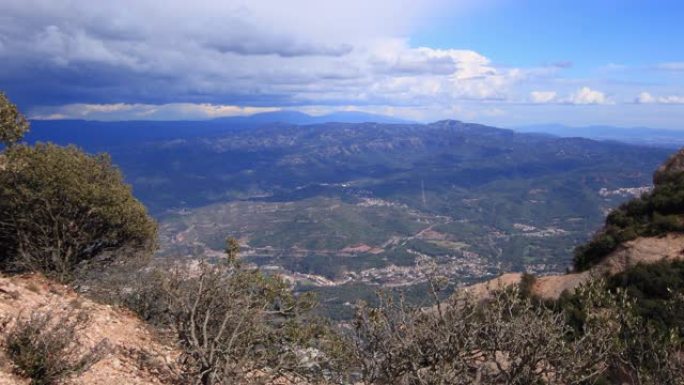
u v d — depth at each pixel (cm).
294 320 909
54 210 1279
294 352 822
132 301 1096
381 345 609
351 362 665
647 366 696
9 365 636
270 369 825
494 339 612
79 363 689
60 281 1119
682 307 830
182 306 815
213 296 808
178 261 1042
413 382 591
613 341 674
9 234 1273
